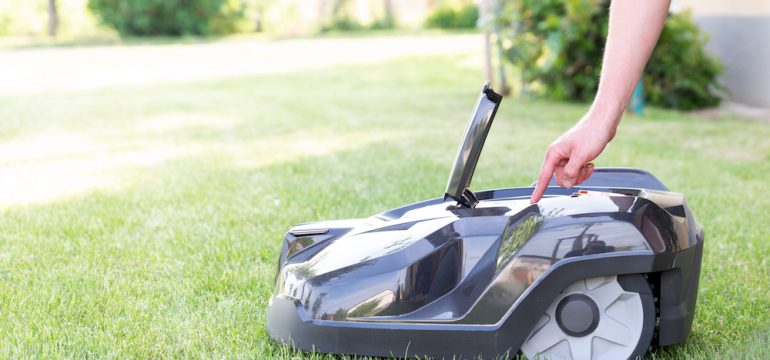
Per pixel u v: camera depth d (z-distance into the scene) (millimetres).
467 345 2027
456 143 6578
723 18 9836
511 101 9977
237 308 2633
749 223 3820
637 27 1693
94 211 4250
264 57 19469
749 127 7414
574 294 2000
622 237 1949
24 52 21984
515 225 2035
